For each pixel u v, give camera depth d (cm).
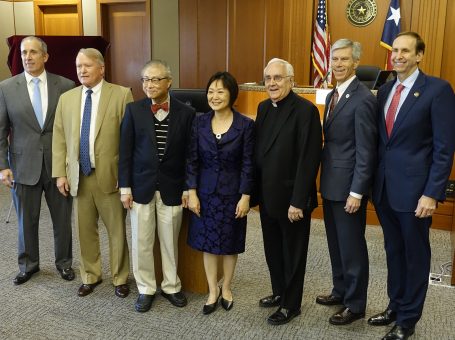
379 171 229
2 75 674
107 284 299
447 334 246
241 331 247
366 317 261
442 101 207
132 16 648
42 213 445
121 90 273
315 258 343
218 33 612
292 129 230
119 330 248
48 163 292
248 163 243
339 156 234
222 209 247
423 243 223
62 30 679
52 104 289
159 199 260
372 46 558
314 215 431
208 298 272
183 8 620
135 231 264
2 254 348
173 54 636
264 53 599
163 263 274
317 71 563
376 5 549
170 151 253
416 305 228
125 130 256
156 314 264
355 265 245
